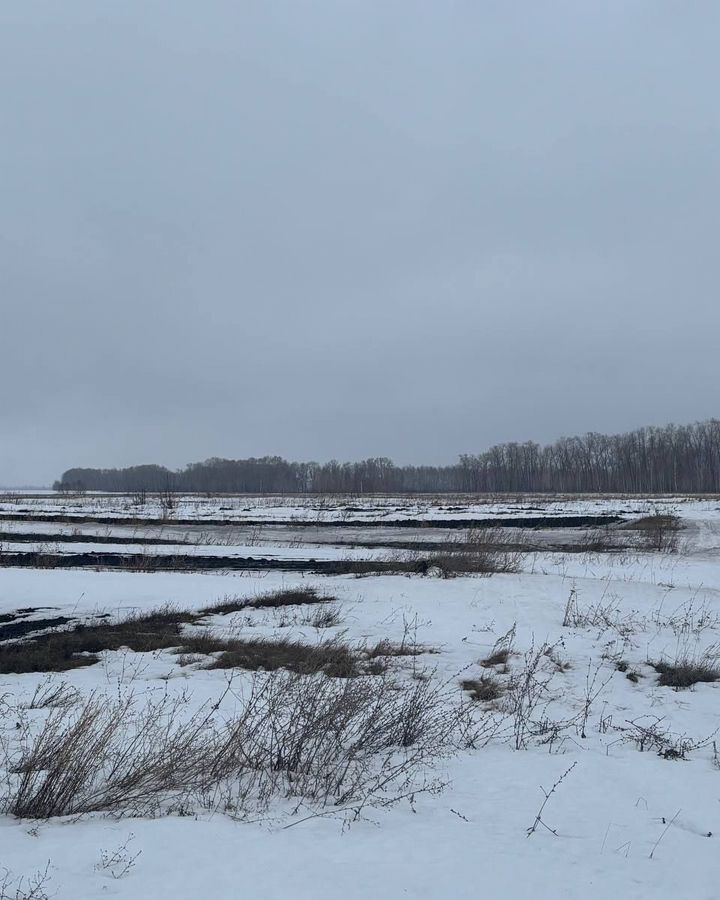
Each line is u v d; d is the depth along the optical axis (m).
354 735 7.34
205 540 27.94
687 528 32.16
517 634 12.92
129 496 70.12
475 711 8.99
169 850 4.41
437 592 16.23
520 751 7.56
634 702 9.60
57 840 4.54
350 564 20.83
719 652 11.98
